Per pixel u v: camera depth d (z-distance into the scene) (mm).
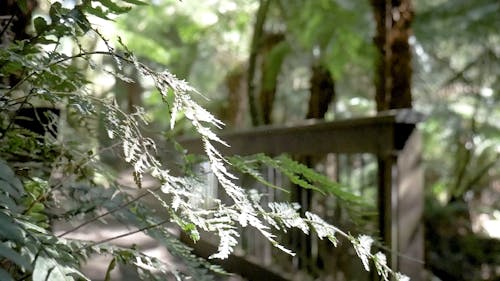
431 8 5188
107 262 1543
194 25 5055
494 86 6027
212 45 5898
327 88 4211
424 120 1644
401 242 1630
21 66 788
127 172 1442
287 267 2156
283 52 4457
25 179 913
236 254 2250
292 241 2156
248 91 4734
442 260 4543
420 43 5605
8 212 637
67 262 654
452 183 6164
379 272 749
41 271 570
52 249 635
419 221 1664
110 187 1036
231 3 4941
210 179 1414
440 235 4734
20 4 921
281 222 739
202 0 4945
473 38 5543
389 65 3277
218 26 5328
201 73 6578
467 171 6219
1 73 822
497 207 5930
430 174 6848
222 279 1812
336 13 3764
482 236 4855
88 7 795
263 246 2219
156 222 953
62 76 752
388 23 3289
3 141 888
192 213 665
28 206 889
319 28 3844
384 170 1686
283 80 6812
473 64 5785
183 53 5816
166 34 6184
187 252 923
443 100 6422
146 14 4977
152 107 5098
